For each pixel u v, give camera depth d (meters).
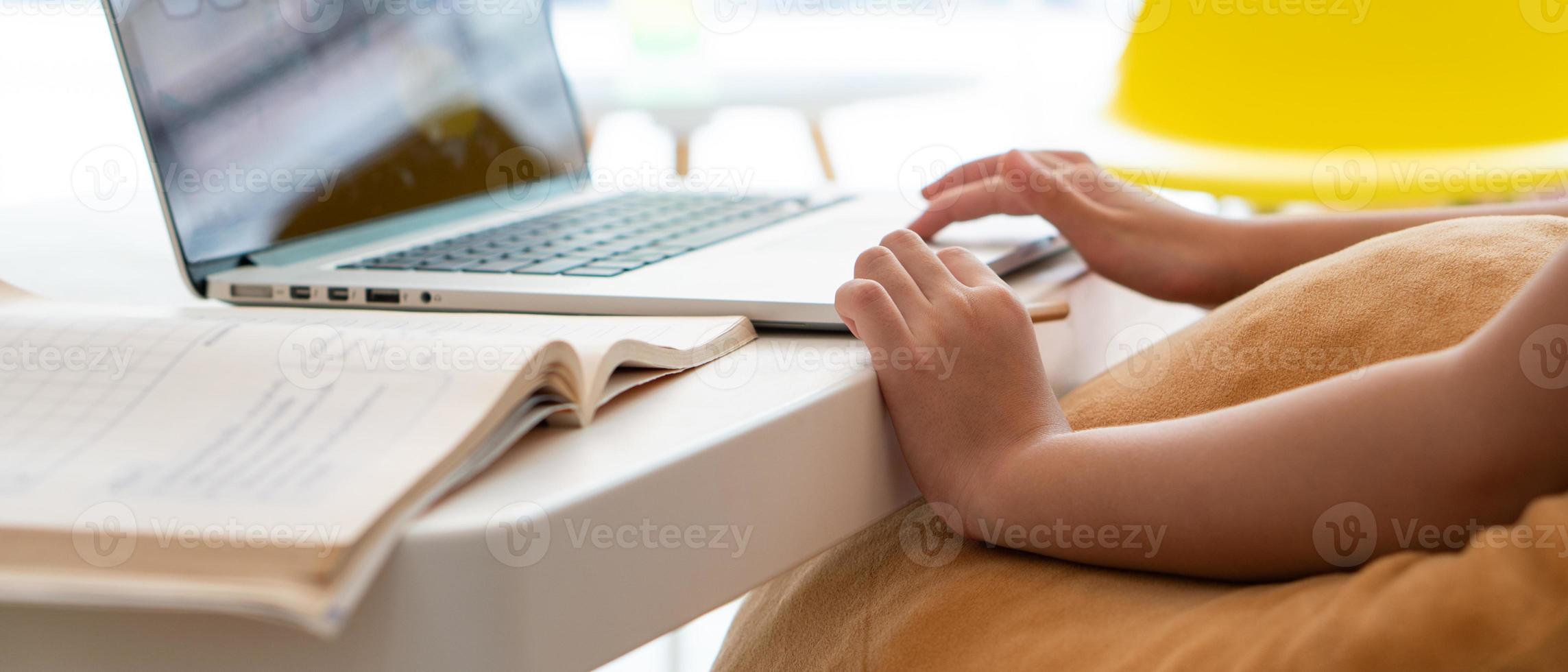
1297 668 0.32
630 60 2.18
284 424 0.31
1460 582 0.31
